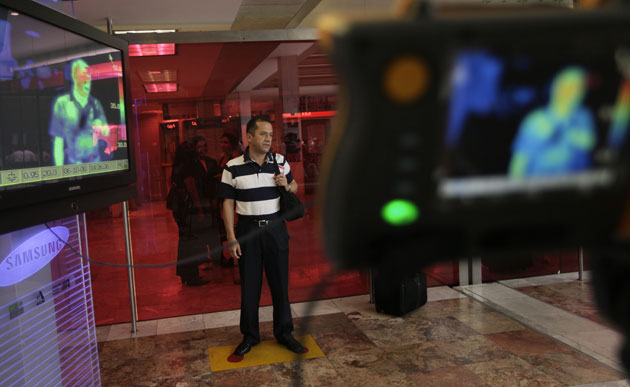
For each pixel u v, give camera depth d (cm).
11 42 168
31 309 211
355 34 29
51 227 225
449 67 30
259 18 561
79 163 210
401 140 30
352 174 31
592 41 32
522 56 31
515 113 32
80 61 213
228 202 351
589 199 33
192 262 450
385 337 378
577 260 509
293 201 348
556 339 361
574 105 32
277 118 455
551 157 33
